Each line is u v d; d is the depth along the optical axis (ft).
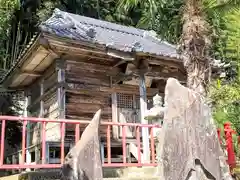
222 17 20.88
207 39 13.73
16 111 41.14
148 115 20.15
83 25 29.91
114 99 29.91
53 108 27.76
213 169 10.27
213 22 17.80
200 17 13.91
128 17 60.39
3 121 15.21
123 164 16.52
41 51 24.71
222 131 17.81
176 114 10.53
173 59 27.32
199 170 10.12
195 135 10.43
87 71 28.63
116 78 29.71
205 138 10.53
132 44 25.89
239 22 22.03
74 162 11.30
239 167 15.99
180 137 10.30
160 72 29.01
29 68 28.94
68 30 24.84
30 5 56.49
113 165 16.22
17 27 55.83
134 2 21.03
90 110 28.58
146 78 30.07
